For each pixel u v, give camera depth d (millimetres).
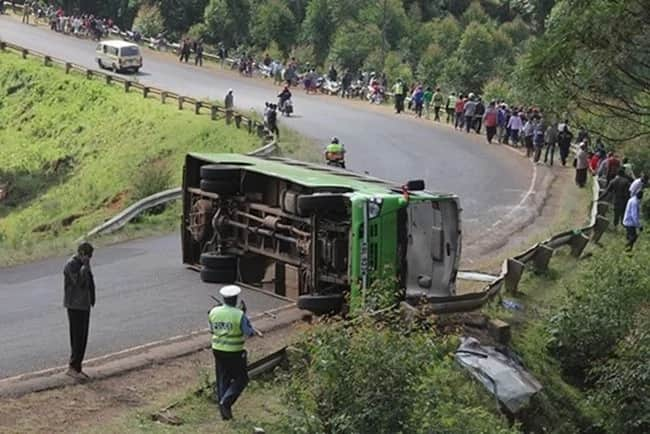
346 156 47125
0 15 98938
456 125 57594
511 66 88062
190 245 27859
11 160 61906
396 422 15523
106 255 30391
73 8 110812
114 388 18141
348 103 67750
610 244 32156
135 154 54625
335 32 101125
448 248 23266
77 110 65062
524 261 27828
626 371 22109
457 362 20484
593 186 39906
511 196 39656
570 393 22703
